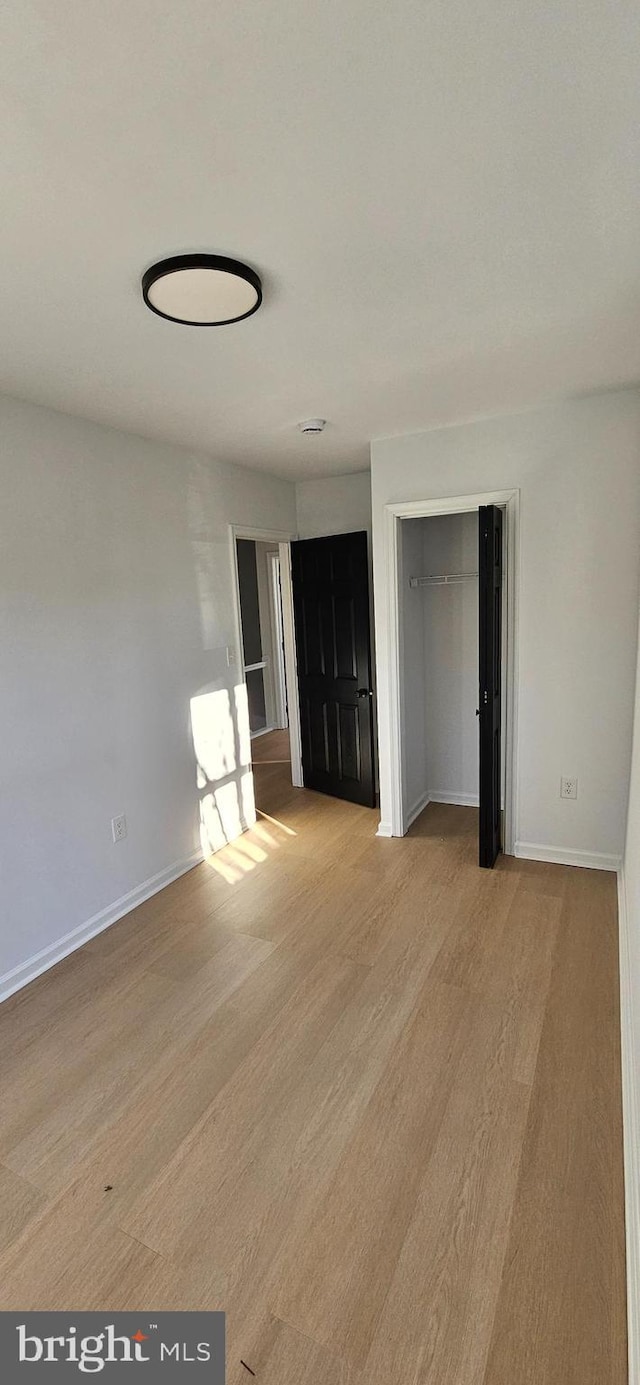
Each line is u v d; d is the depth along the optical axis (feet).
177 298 5.48
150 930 9.73
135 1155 5.77
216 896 10.73
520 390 8.95
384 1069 6.63
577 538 10.10
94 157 3.88
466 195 4.48
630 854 8.29
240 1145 5.82
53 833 9.01
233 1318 4.44
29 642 8.55
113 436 9.89
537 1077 6.41
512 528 10.49
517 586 10.61
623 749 10.34
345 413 9.65
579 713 10.55
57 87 3.38
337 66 3.35
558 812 11.01
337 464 13.47
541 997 7.63
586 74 3.46
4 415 8.14
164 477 11.02
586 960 8.32
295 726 16.55
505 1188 5.27
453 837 12.60
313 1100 6.29
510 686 11.00
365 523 14.75
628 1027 6.54
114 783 10.09
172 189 4.23
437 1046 6.91
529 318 6.53
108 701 9.91
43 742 8.81
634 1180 4.94
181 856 11.66
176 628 11.39
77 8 2.95
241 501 13.30
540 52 3.32
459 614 13.71
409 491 11.22
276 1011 7.64
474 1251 4.79
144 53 3.20
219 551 12.57
